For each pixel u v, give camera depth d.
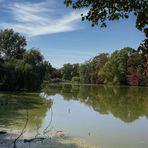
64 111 37.00
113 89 95.88
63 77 177.25
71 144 20.02
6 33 95.06
